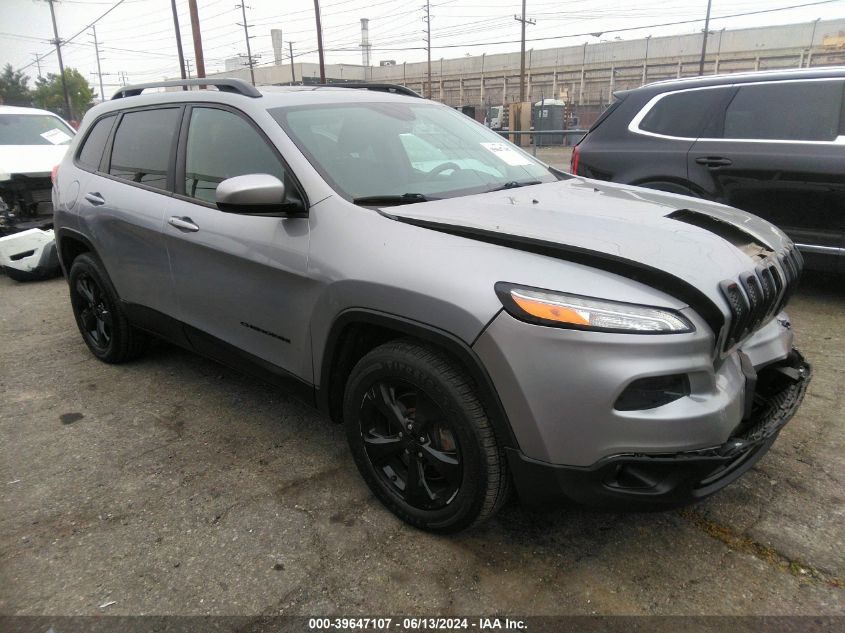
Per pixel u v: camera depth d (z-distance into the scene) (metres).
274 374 2.92
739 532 2.45
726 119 5.06
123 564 2.34
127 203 3.56
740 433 2.20
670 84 5.42
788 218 4.81
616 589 2.19
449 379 2.17
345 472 2.92
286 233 2.67
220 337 3.16
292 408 3.57
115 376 4.04
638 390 1.93
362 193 2.67
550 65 54.75
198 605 2.14
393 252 2.31
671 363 1.92
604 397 1.91
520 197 2.78
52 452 3.14
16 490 2.82
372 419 2.54
